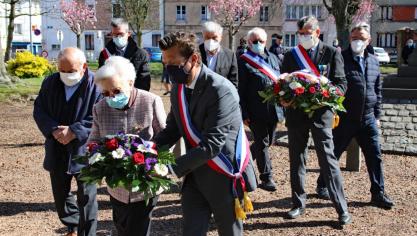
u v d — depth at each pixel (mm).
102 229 5332
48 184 7043
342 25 26578
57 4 49094
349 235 5121
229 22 42156
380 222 5484
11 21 27531
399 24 54031
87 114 4598
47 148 4707
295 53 5398
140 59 6609
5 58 27562
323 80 5105
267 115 6492
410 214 5730
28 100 16078
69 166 4484
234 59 6250
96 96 4605
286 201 6203
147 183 3248
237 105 3414
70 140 4504
